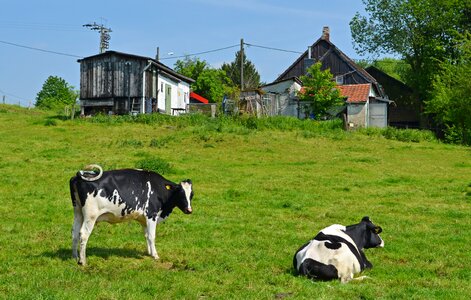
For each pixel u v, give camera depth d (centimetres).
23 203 1648
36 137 3156
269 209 1669
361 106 4841
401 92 6169
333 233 998
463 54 5053
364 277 945
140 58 4162
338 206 1733
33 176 2075
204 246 1220
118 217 1057
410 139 3772
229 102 4281
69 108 5097
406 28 5644
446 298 860
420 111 5791
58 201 1681
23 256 1087
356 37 5884
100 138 3142
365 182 2194
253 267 1045
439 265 1086
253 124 3725
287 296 845
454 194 1978
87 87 4306
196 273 985
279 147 3089
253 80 8744
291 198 1847
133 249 1177
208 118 3822
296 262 970
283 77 5975
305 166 2591
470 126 4241
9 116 4141
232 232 1363
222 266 1040
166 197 1109
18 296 810
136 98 4191
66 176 2089
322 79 4541
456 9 5466
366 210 1675
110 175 1045
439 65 5200
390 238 1330
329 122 3900
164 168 2259
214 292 870
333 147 3209
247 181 2155
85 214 1022
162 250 1170
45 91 8944
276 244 1248
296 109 4853
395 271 1038
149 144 2978
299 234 1351
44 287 870
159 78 4419
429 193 1988
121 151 2778
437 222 1527
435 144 3656
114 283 895
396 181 2253
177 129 3509
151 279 930
